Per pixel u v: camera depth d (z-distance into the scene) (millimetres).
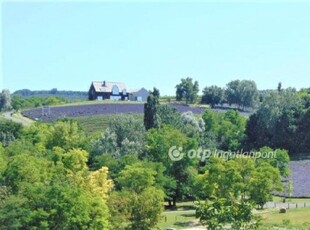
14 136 187500
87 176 105188
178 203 157875
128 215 96562
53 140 158500
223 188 121062
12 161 92938
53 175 96188
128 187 112688
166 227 114562
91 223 79625
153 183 120875
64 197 76438
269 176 128875
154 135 160625
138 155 155750
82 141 158875
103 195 99812
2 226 72812
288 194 161500
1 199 79625
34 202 76312
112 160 137750
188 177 150500
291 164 194250
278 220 114938
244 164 131875
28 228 73875
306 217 119375
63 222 76000
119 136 161875
